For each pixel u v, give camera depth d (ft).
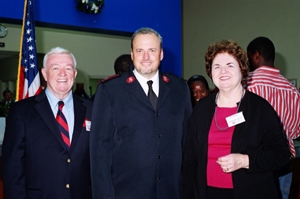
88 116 5.73
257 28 19.25
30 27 9.47
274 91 6.29
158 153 5.38
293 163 8.93
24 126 5.19
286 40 17.38
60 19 13.21
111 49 24.34
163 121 5.50
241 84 5.01
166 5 15.90
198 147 5.02
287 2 17.22
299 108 6.56
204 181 4.85
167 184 5.44
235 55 4.81
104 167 5.21
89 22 13.92
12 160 4.99
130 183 5.33
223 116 4.91
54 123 5.33
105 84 5.59
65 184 5.21
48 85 5.57
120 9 14.65
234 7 20.86
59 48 5.70
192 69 24.79
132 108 5.42
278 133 4.69
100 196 5.10
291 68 17.08
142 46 5.33
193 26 24.57
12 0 12.05
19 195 4.91
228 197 4.66
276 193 4.64
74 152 5.36
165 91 5.68
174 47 16.22
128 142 5.33
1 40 19.76
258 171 4.49
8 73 22.72
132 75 5.69
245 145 4.63
